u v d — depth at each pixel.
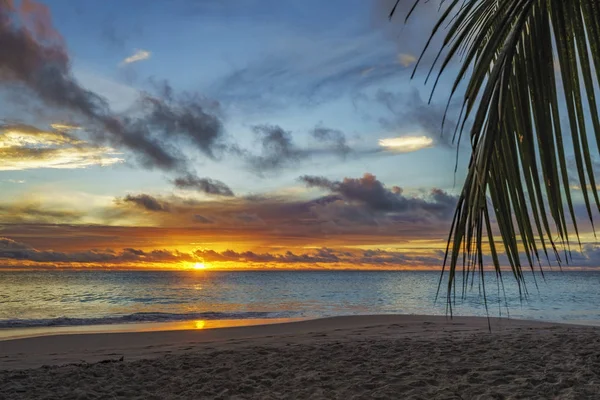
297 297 38.97
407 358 7.66
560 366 6.69
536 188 1.15
